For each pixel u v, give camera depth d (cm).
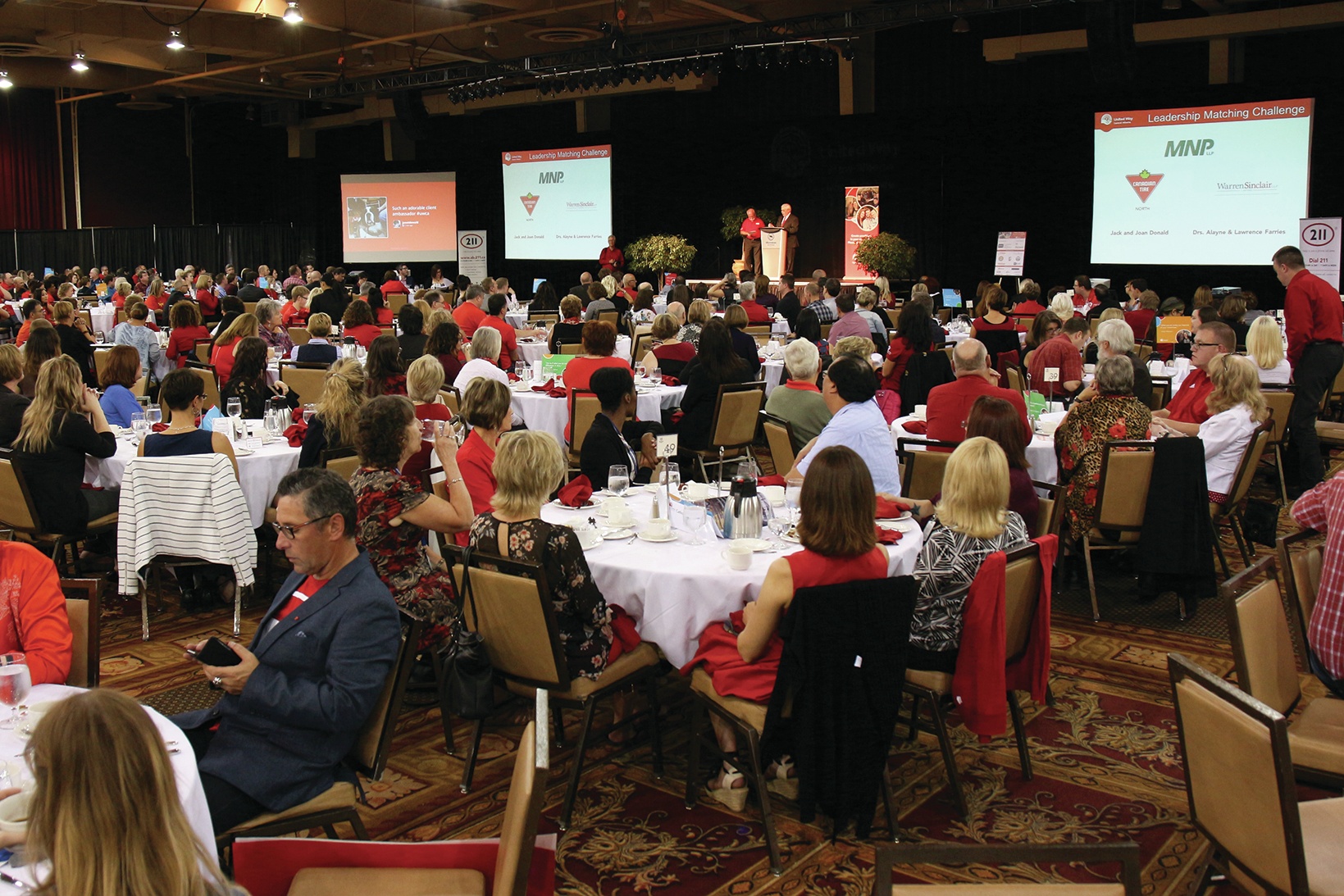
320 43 1833
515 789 201
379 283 2378
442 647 387
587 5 1443
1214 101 1453
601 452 486
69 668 290
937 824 342
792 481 433
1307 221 1296
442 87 2158
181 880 155
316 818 268
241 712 266
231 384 655
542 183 2159
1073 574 595
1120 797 359
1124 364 521
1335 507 310
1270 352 711
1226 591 280
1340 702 309
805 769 310
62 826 151
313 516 268
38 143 2325
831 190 1891
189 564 514
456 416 580
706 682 341
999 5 1333
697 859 323
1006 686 356
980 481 335
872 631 305
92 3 1452
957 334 1118
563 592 335
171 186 2530
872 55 1809
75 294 1493
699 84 1909
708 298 1545
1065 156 1634
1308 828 249
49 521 517
